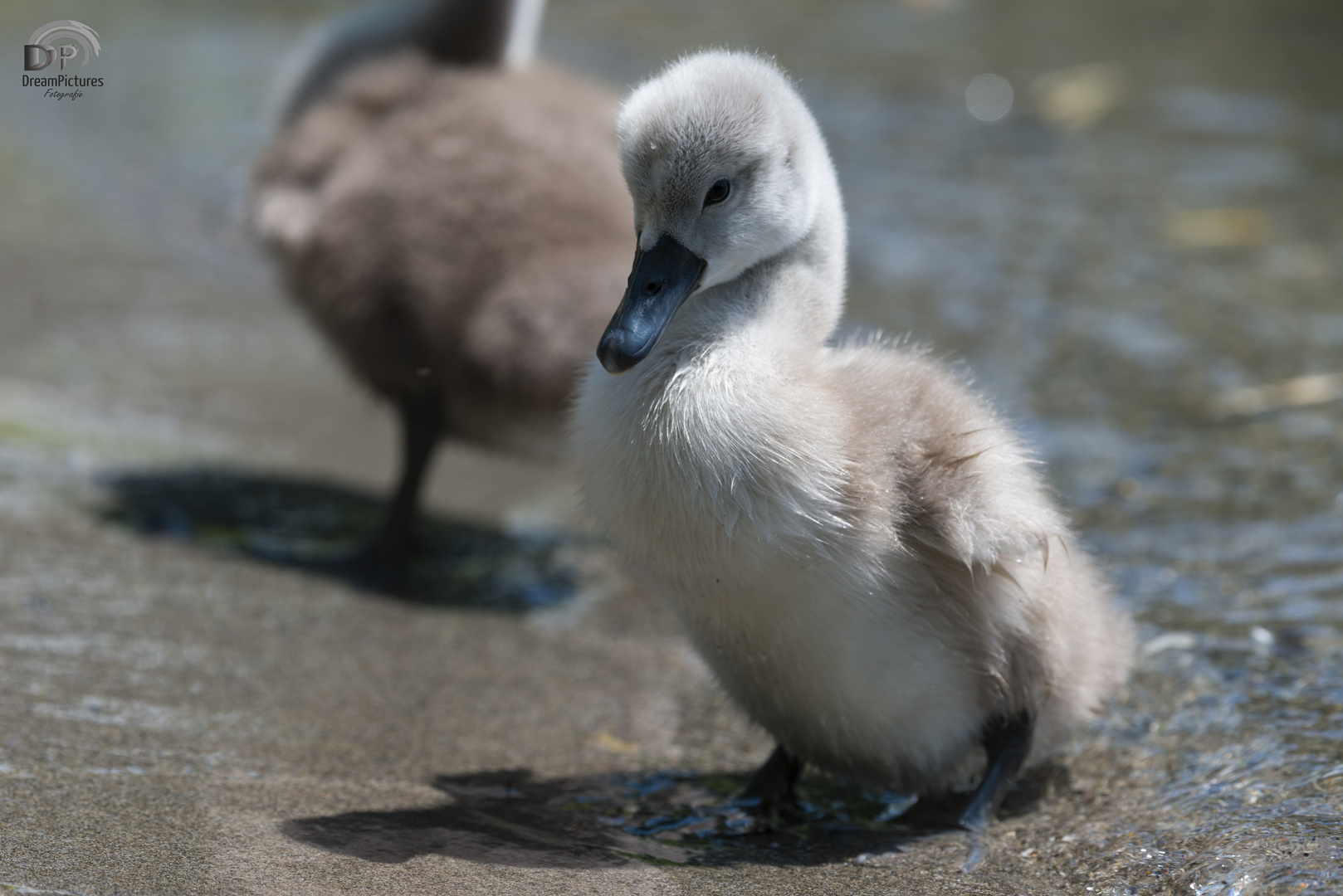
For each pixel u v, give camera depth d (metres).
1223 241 17.36
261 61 25.14
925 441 7.28
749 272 7.66
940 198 18.81
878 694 7.22
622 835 7.04
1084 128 21.61
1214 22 27.34
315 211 11.21
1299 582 9.71
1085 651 7.75
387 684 8.95
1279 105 22.45
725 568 6.99
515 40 12.35
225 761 7.38
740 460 6.95
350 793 7.19
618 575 11.34
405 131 11.27
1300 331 14.71
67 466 12.09
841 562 6.95
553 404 10.21
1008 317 15.26
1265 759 7.36
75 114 22.67
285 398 14.70
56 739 7.32
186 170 20.30
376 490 12.80
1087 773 7.79
